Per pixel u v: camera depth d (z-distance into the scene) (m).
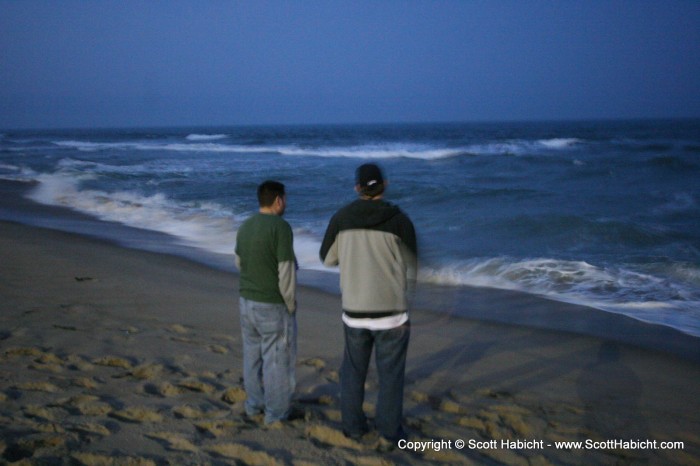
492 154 29.92
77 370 4.66
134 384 4.39
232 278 8.45
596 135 65.00
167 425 3.69
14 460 3.15
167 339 5.58
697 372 5.24
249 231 3.62
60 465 3.10
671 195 17.25
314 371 4.92
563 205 15.57
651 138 53.94
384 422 3.52
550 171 24.08
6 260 9.14
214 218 14.00
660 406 4.50
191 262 9.53
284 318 3.69
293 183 20.05
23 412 3.75
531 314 6.98
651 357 5.59
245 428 3.71
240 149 42.69
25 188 20.38
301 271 9.10
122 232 12.49
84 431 3.53
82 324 5.96
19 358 4.86
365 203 3.38
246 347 3.83
